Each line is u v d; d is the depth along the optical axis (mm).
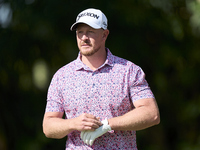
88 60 9422
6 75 26375
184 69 31594
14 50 25344
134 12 25812
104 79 9164
